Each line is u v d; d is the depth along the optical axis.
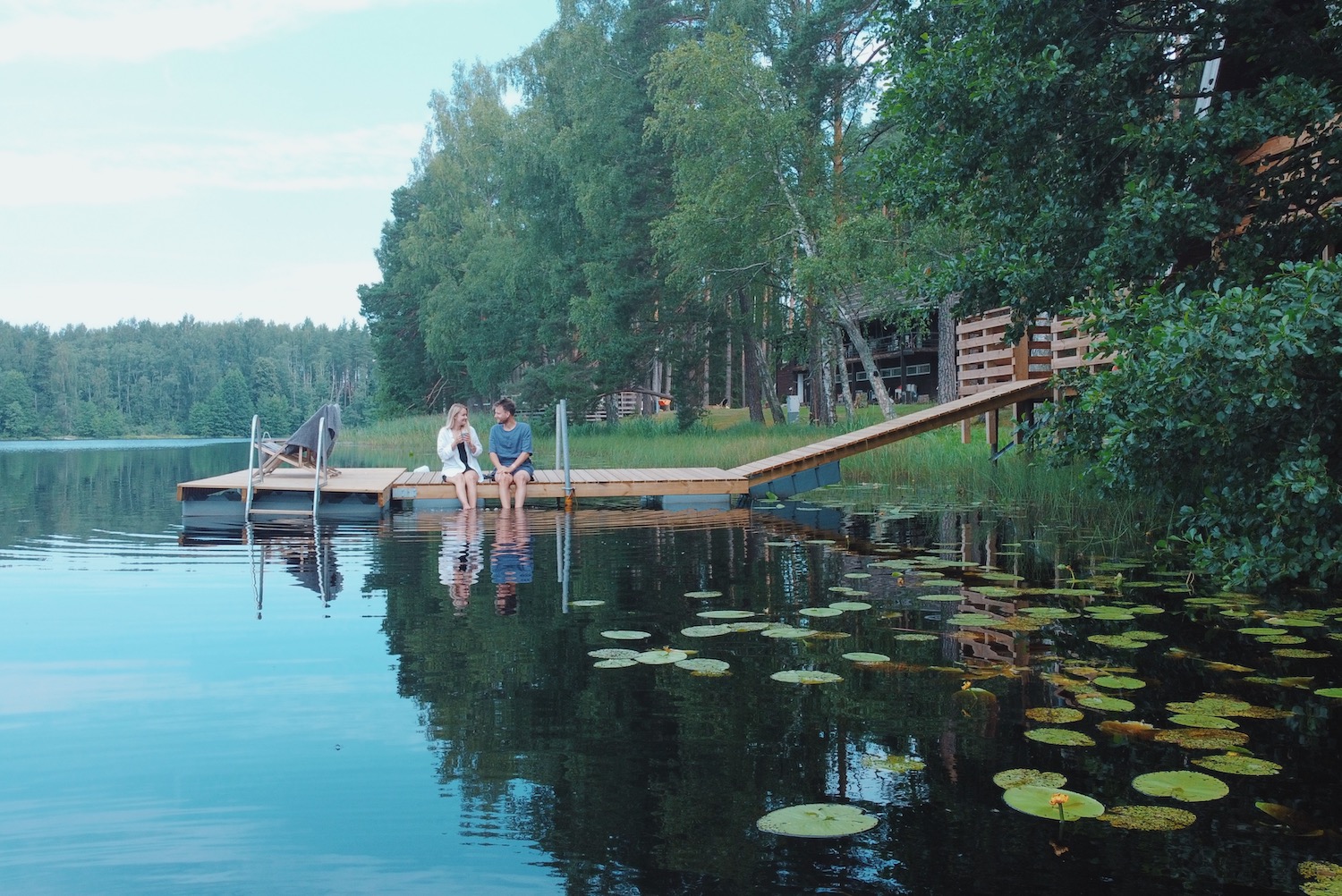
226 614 4.14
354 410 122.94
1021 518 8.52
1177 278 7.04
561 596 4.58
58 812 1.96
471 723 2.55
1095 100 6.95
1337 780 2.12
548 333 34.41
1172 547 6.33
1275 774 2.16
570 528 8.00
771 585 4.91
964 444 15.82
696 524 8.33
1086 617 4.01
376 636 3.66
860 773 2.16
